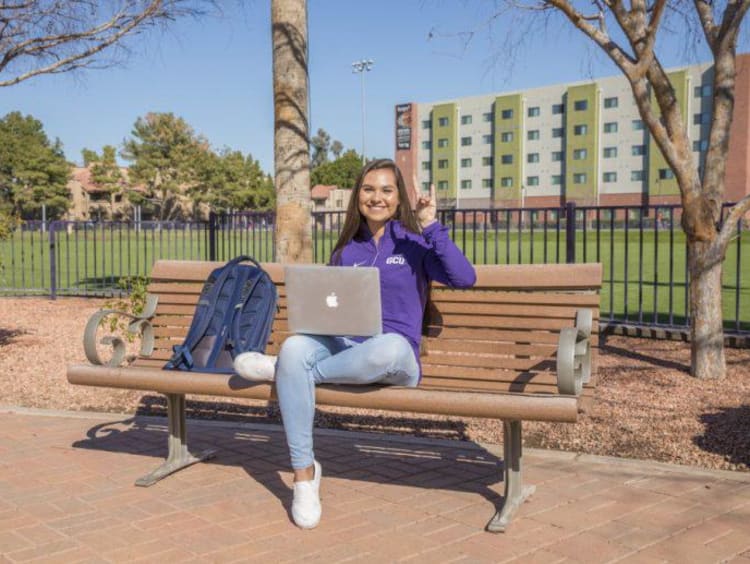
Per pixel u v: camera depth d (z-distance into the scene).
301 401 3.31
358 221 3.73
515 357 3.78
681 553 3.04
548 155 71.00
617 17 5.52
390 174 3.66
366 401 3.29
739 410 5.08
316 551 3.09
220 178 73.50
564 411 2.98
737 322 7.73
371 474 4.05
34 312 11.16
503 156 73.81
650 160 64.50
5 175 69.12
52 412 5.38
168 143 71.94
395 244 3.65
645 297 12.86
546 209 8.45
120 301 7.58
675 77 58.84
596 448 4.45
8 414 5.35
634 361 6.86
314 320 3.34
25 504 3.61
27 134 71.50
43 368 6.93
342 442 4.62
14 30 7.88
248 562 2.99
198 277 4.43
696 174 5.86
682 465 4.09
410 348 3.37
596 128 67.31
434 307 3.93
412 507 3.57
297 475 3.34
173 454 4.11
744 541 3.14
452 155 77.75
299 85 5.91
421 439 4.64
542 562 2.97
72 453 4.42
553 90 70.06
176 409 4.09
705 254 6.02
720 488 3.74
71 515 3.47
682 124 5.77
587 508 3.52
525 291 3.85
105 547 3.13
